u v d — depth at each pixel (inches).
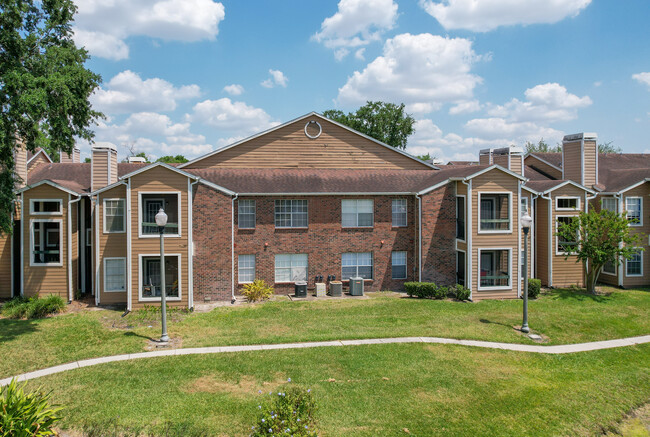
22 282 913.5
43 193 912.9
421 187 1042.1
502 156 1238.9
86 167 1135.0
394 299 957.2
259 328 741.9
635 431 454.9
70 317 812.0
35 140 823.1
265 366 574.2
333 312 845.2
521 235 1064.2
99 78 845.8
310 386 517.3
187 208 874.1
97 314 835.4
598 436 441.7
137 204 861.2
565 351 662.5
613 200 1104.2
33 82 726.5
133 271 860.6
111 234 916.6
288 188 1010.7
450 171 1101.1
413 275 1061.8
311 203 1022.4
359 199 1044.5
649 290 1050.1
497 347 668.7
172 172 866.8
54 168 1119.0
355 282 998.4
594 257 975.6
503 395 509.4
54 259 947.3
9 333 711.1
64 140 828.6
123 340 676.7
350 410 464.4
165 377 536.7
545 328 761.6
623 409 493.0
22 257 910.4
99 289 910.4
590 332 746.8
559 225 1070.4
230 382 525.3
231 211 944.9
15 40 772.0
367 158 1193.4
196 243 930.7
